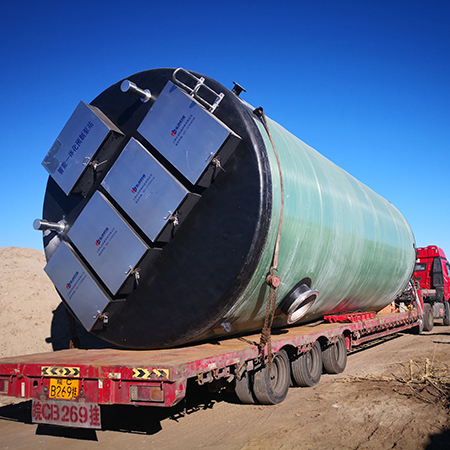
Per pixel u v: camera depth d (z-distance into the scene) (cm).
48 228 642
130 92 579
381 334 1157
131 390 442
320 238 708
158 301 562
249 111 593
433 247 1831
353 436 497
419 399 652
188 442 486
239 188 538
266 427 531
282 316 696
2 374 509
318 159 841
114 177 571
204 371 473
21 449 484
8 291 1210
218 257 534
